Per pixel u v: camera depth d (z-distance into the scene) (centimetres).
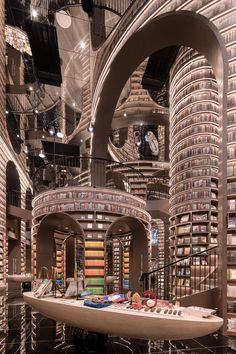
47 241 1009
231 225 508
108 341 463
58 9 1127
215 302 531
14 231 1777
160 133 2353
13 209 1647
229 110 533
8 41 1734
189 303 534
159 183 1781
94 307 366
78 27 1488
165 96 1900
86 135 2083
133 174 1877
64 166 1942
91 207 930
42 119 2216
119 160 2055
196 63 888
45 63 934
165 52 934
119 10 1122
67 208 930
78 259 1599
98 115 1141
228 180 522
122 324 345
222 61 548
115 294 417
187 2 660
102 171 1177
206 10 601
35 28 830
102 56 1192
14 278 1262
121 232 1255
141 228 1033
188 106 893
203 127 860
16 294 1105
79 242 1656
